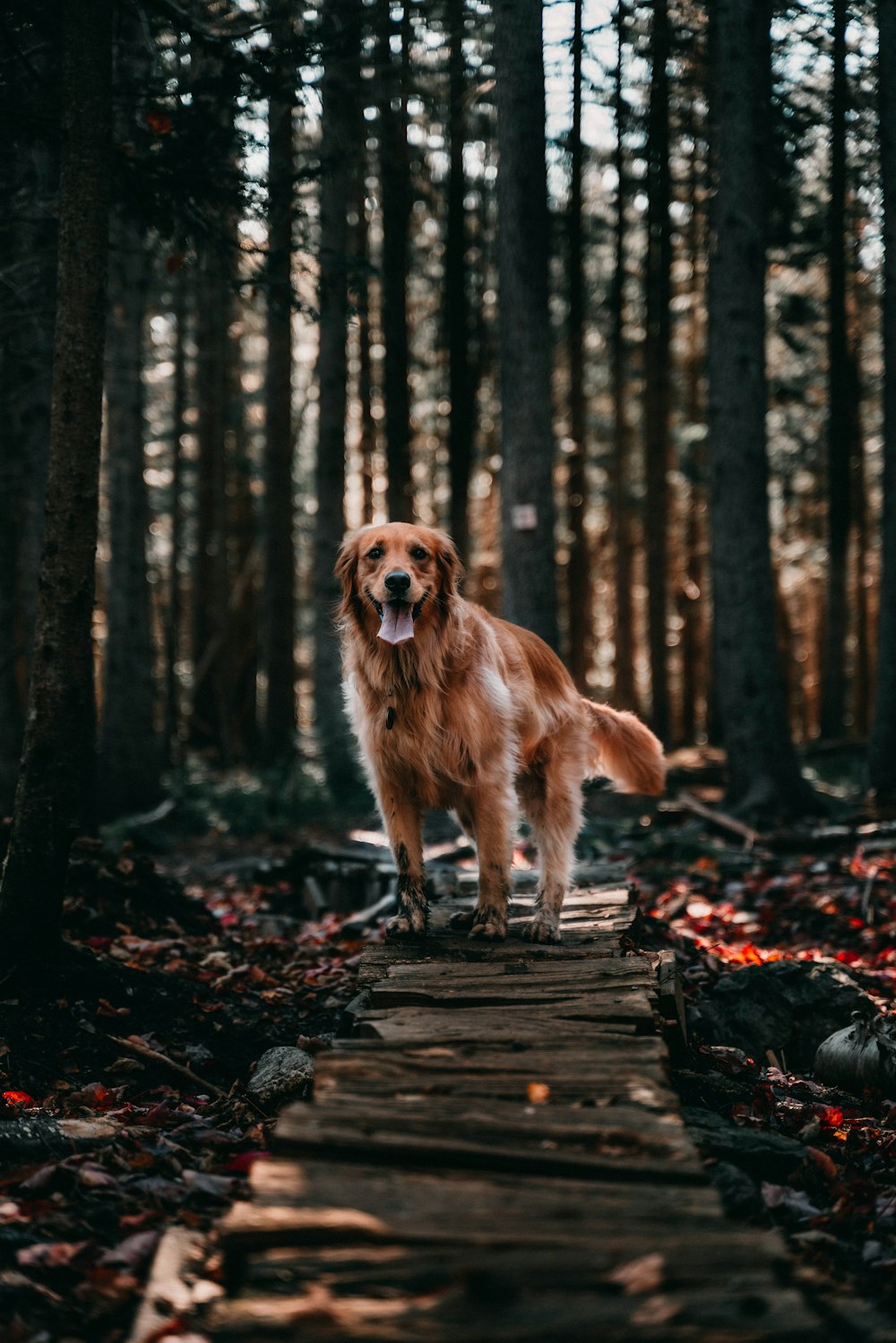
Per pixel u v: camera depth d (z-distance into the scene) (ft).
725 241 38.99
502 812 17.13
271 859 37.19
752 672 39.09
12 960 17.48
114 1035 17.01
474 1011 13.88
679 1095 15.20
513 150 37.50
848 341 62.59
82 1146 13.02
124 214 24.25
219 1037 18.17
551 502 38.47
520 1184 9.53
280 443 59.77
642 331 74.08
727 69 38.37
